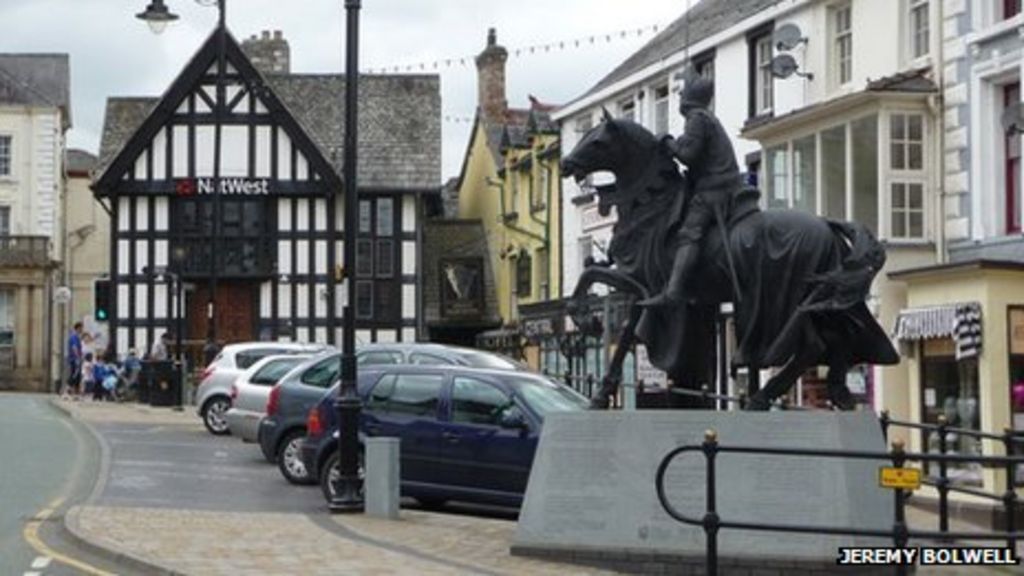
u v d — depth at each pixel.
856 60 25.86
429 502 17.58
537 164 43.47
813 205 25.14
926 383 21.91
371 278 51.38
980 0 22.33
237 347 27.58
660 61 33.25
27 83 68.00
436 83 55.22
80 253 69.94
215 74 50.22
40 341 60.91
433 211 56.44
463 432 16.16
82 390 48.41
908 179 23.20
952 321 20.67
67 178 69.81
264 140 50.19
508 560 12.65
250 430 22.84
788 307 12.42
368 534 14.09
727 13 32.28
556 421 12.91
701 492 12.27
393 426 16.53
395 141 52.91
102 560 12.71
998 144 22.23
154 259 49.91
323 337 50.31
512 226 47.00
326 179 50.16
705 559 12.03
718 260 12.73
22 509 16.16
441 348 22.28
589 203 38.16
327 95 54.75
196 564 12.04
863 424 12.16
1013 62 21.55
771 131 26.23
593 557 12.54
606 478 12.64
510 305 48.12
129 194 49.97
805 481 12.02
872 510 12.02
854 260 12.23
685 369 13.02
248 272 50.00
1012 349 20.25
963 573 12.40
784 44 27.03
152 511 15.73
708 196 12.83
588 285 13.62
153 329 49.88
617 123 13.19
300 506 16.95
